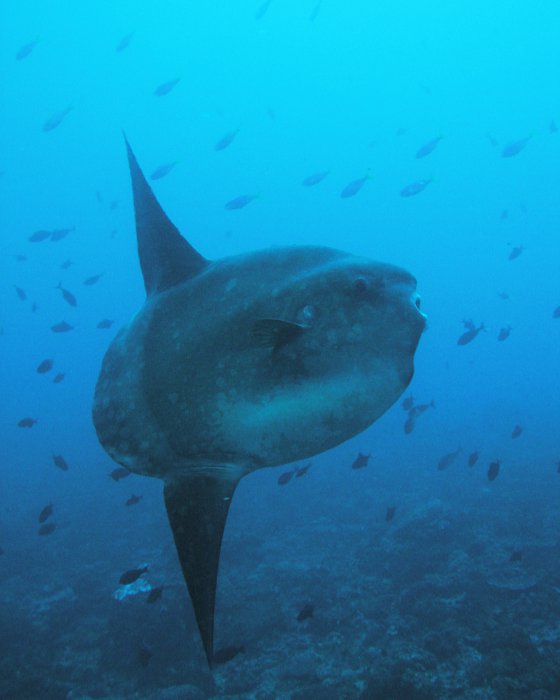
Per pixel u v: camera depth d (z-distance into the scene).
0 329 14.77
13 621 10.16
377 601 9.72
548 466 22.95
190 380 1.85
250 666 7.95
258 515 18.25
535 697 5.96
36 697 7.32
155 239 2.44
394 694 6.47
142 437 1.91
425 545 11.77
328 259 1.96
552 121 12.80
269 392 1.71
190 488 1.76
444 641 7.72
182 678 7.62
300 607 9.79
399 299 1.77
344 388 1.66
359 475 25.34
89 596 11.39
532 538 12.37
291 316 1.77
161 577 10.05
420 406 9.80
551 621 8.22
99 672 8.13
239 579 11.16
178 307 2.09
